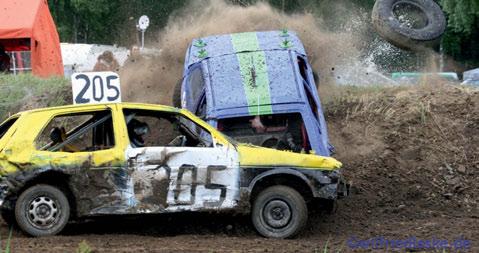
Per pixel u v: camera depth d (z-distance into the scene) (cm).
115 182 1711
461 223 1941
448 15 5919
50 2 7094
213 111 1997
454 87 2711
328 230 1912
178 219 1930
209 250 1523
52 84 2902
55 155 1700
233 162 1739
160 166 1722
